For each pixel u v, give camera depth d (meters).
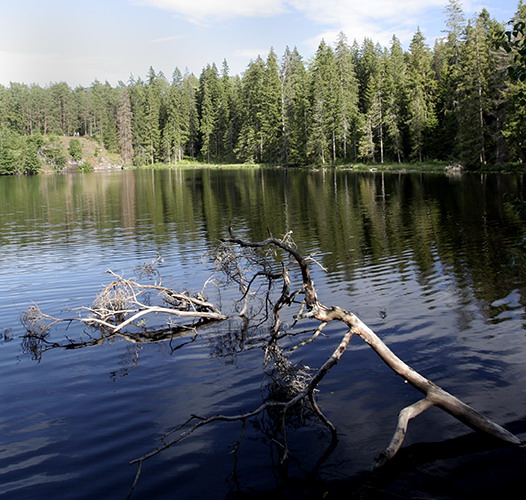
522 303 9.70
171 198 38.34
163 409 6.43
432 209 24.89
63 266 15.91
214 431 5.85
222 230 22.17
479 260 13.64
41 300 12.23
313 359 7.77
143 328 9.98
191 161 112.06
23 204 37.53
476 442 5.34
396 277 12.45
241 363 7.85
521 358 7.25
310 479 4.89
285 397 6.59
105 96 150.25
